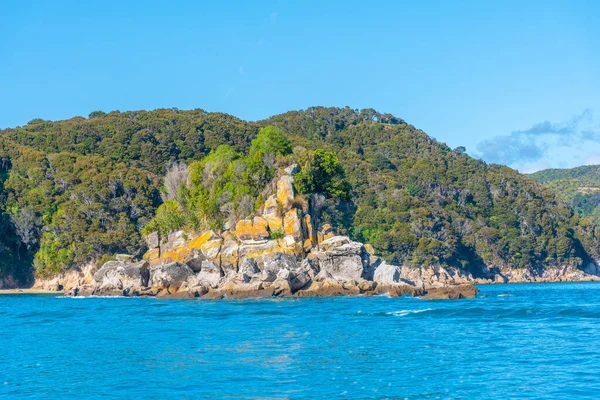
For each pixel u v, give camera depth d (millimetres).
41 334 57812
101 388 36938
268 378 38156
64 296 114375
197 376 38969
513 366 40594
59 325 64438
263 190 113812
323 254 98125
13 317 74500
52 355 46812
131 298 101688
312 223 110188
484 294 103375
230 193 116625
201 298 94688
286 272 93750
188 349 47625
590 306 76375
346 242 103000
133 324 63406
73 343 52062
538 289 138000
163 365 42188
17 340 54406
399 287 92438
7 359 45594
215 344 49500
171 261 110562
